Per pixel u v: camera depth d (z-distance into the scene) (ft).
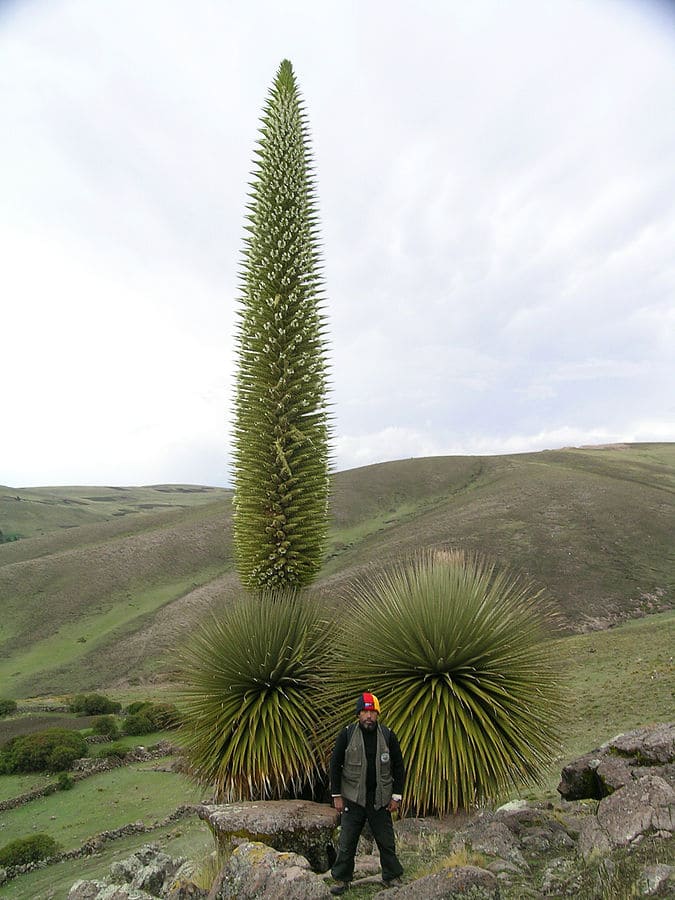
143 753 107.45
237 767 22.33
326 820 19.83
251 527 26.94
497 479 360.69
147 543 280.51
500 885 14.85
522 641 23.07
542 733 21.74
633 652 94.02
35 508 499.51
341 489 359.46
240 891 15.28
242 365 27.58
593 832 16.61
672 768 22.09
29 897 56.08
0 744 110.11
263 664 23.24
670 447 509.35
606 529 221.87
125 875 34.37
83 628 206.08
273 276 27.32
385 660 22.29
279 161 27.99
